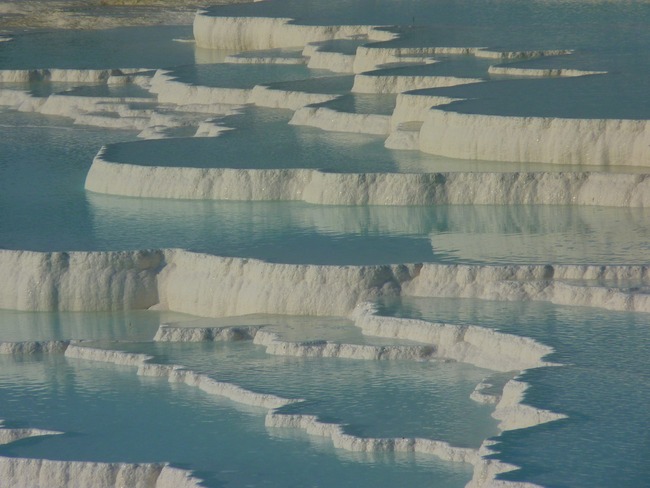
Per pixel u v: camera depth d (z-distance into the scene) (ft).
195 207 368.07
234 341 297.94
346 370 273.54
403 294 300.81
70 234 344.90
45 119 520.83
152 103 518.78
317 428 246.27
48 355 302.25
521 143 366.84
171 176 378.73
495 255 306.14
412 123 410.11
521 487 197.26
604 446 211.61
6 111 542.16
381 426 244.22
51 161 439.63
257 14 626.23
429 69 472.44
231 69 547.49
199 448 245.24
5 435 257.34
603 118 359.66
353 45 552.82
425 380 264.93
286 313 306.14
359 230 334.44
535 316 279.90
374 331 286.87
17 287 328.90
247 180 371.56
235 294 312.91
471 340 274.36
